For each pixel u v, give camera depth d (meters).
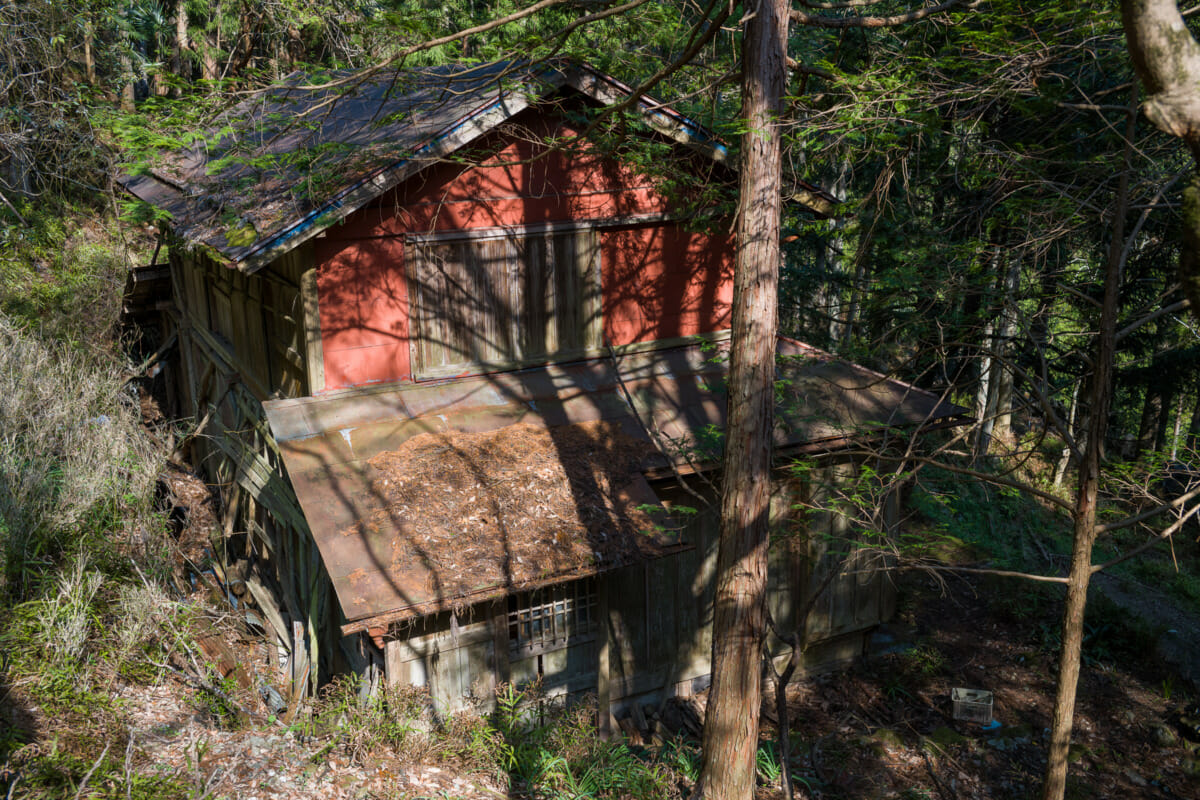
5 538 9.15
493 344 11.77
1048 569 16.98
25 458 10.91
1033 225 9.70
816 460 11.65
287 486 11.30
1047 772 8.00
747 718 8.36
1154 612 15.81
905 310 13.96
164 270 18.84
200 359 17.61
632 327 12.73
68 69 17.77
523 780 8.77
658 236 12.66
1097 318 10.16
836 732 11.60
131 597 9.20
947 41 9.80
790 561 12.55
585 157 11.76
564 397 11.69
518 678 10.73
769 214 8.07
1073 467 22.78
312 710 8.95
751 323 8.11
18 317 16.28
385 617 8.59
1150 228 11.02
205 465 17.17
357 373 10.93
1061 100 9.20
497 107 10.28
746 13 7.95
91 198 23.88
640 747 10.93
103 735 7.18
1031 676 13.23
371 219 10.64
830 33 11.38
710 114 11.62
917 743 11.41
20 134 16.48
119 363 16.55
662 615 11.84
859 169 17.41
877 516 10.75
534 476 10.35
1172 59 2.23
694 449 10.77
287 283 11.17
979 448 19.22
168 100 8.89
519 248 11.68
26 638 8.02
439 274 11.23
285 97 8.89
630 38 11.49
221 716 8.40
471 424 10.91
